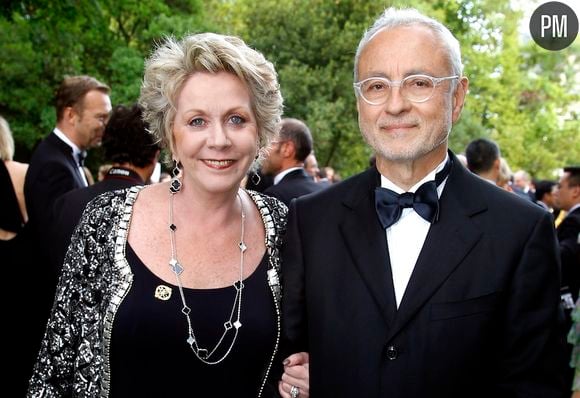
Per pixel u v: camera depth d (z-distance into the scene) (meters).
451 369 1.83
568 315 4.60
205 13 21.42
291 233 2.20
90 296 2.11
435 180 2.03
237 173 2.13
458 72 1.99
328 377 1.96
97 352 2.07
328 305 1.99
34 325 3.71
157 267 2.14
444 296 1.87
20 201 3.99
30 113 17.06
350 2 20.80
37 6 8.12
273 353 2.19
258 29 20.97
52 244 2.94
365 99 1.98
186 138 2.09
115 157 3.22
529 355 1.85
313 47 20.52
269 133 2.27
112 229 2.15
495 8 23.52
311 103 19.62
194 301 2.12
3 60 15.96
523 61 30.89
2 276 3.60
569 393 2.61
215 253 2.22
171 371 2.09
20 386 3.71
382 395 1.86
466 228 1.94
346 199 2.14
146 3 17.75
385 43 1.95
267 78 2.16
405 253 2.01
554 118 31.14
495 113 27.00
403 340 1.88
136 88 16.88
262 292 2.21
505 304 1.89
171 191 2.24
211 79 2.07
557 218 7.54
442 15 14.46
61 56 16.12
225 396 2.13
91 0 8.87
